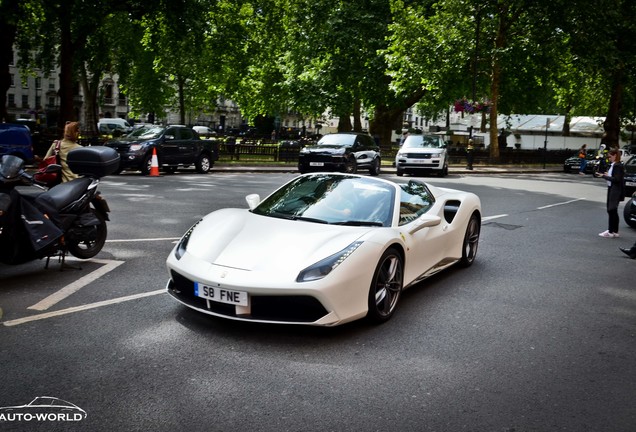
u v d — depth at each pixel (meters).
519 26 32.97
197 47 24.67
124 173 18.41
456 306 5.33
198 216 9.80
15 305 4.75
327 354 3.95
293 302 4.04
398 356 3.98
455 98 38.41
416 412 3.15
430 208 5.99
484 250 8.28
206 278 4.15
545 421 3.13
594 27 30.70
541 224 11.27
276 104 45.22
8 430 2.77
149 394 3.22
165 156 18.38
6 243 5.25
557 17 30.72
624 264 7.80
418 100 39.16
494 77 33.50
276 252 4.30
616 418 3.20
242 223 4.91
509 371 3.82
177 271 4.40
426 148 23.23
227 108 86.50
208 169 20.44
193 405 3.11
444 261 6.20
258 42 33.53
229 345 4.02
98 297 5.04
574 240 9.59
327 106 34.72
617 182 10.01
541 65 33.09
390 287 4.82
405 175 23.95
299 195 5.44
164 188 13.97
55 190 5.93
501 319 5.00
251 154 26.62
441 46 30.83
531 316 5.14
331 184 5.57
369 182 5.57
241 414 3.03
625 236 10.38
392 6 31.36
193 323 4.43
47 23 21.31
